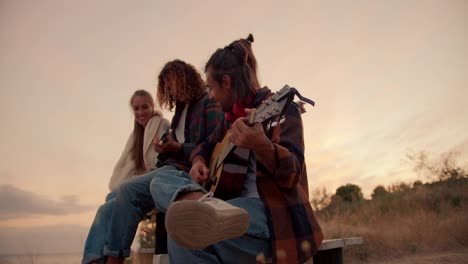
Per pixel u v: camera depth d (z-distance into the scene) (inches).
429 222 224.8
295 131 65.7
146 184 84.8
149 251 145.6
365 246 211.6
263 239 63.6
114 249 80.9
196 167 81.1
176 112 110.3
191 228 48.1
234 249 62.3
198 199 59.2
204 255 61.1
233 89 75.5
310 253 64.0
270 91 74.8
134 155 140.1
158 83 113.6
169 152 102.0
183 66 108.3
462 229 215.8
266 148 59.2
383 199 289.4
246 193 68.7
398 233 219.9
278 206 63.5
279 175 61.4
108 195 96.2
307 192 71.2
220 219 50.0
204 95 104.5
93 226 86.6
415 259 183.9
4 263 167.9
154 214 102.6
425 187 299.0
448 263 170.6
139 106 137.9
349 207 294.5
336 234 238.4
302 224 64.0
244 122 61.5
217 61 76.0
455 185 288.0
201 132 100.8
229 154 68.9
